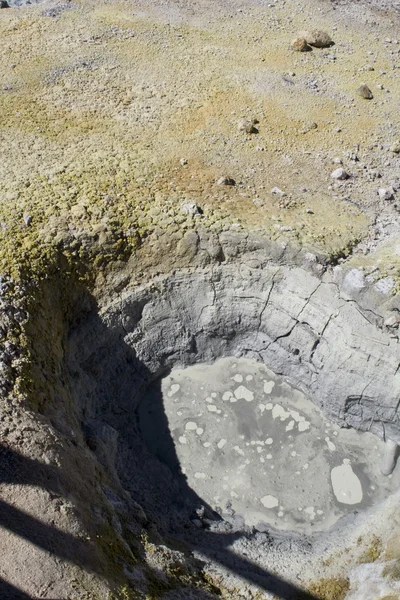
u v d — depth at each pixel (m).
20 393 9.42
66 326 11.63
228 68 16.94
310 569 10.02
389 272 11.80
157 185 13.06
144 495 11.01
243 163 14.05
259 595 9.44
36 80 15.80
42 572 7.30
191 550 10.15
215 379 12.93
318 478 11.70
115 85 15.90
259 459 11.93
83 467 9.40
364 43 18.95
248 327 12.75
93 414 11.59
